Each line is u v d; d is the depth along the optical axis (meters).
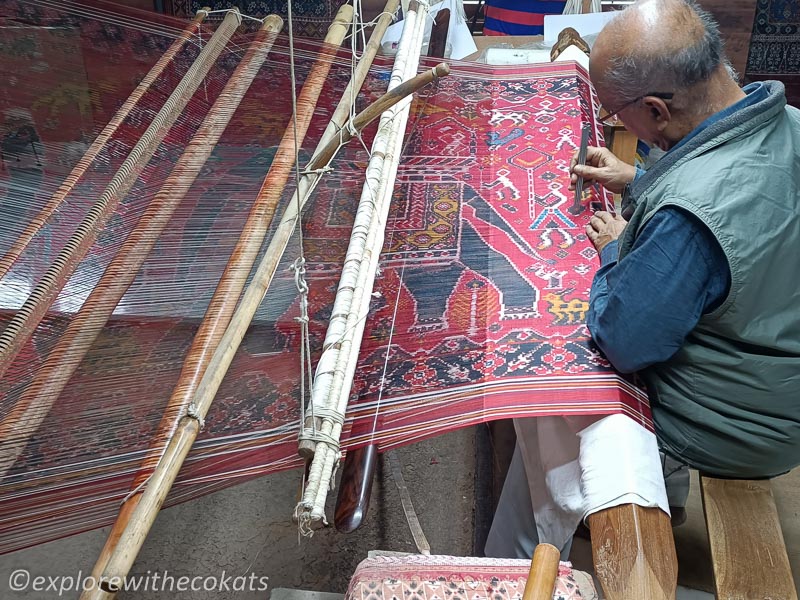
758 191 1.29
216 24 2.45
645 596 1.15
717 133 1.33
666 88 1.38
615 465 1.32
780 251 1.31
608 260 1.66
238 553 2.02
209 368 1.15
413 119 2.32
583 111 2.36
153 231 1.55
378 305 1.63
